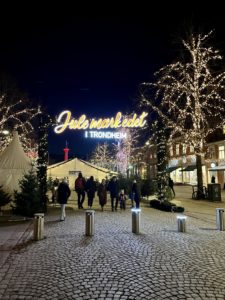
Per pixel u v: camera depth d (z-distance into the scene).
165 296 4.87
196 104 23.27
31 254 7.34
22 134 30.12
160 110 23.02
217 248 7.93
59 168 33.81
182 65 22.78
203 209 17.52
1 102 27.94
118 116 19.70
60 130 18.16
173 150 57.69
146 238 9.15
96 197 26.53
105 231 10.30
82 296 4.88
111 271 6.09
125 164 47.31
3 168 17.28
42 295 4.93
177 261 6.76
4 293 5.01
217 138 43.16
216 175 42.94
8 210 16.19
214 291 5.07
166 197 18.58
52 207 18.22
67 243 8.47
